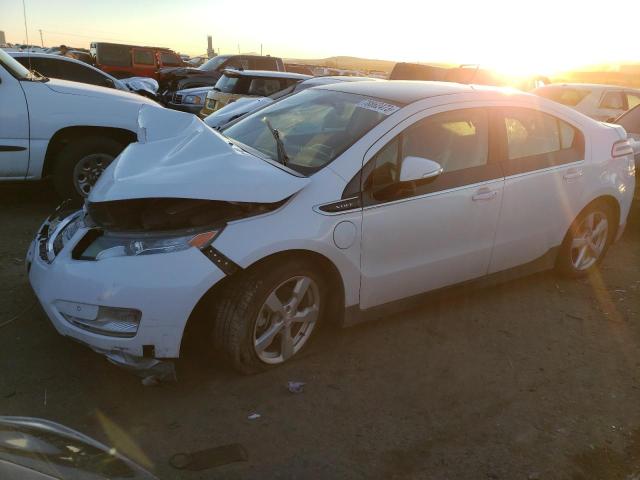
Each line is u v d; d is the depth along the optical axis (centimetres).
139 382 310
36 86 573
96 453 188
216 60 1814
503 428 293
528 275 448
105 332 282
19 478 151
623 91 1213
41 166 583
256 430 278
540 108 425
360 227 327
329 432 281
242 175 298
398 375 335
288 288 323
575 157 440
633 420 306
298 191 309
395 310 370
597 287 484
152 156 330
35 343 339
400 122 352
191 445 265
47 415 278
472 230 381
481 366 350
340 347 360
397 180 343
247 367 316
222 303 300
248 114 453
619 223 493
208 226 287
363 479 252
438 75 1171
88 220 314
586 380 343
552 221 433
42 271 303
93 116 594
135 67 2100
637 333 407
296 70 2511
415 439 280
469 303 437
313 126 378
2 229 541
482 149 387
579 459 273
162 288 275
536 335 394
